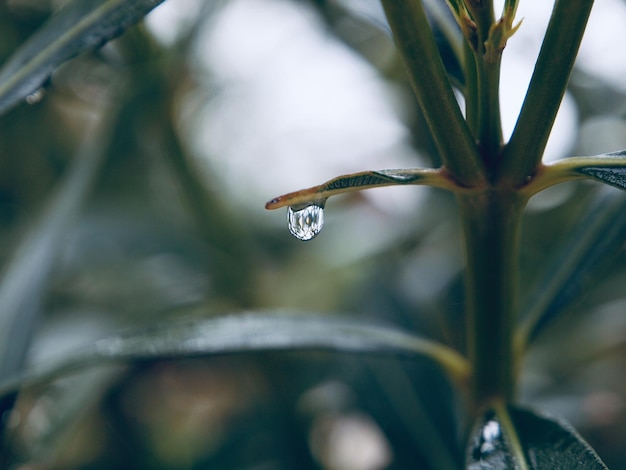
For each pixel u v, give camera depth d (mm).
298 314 156
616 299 270
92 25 135
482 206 130
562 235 272
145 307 259
